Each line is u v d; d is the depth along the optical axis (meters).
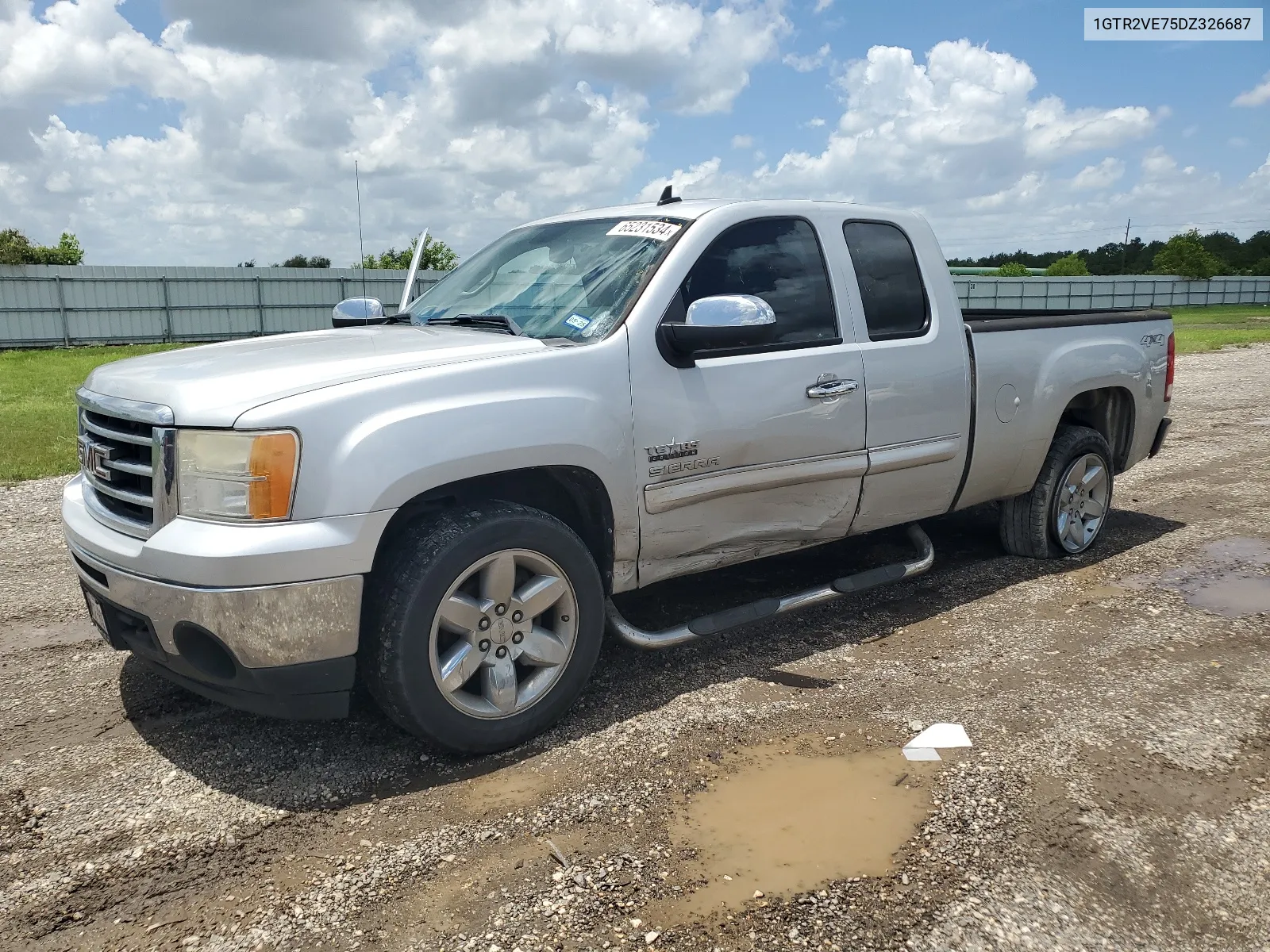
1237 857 2.58
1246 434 9.65
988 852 2.60
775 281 3.93
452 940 2.27
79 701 3.69
